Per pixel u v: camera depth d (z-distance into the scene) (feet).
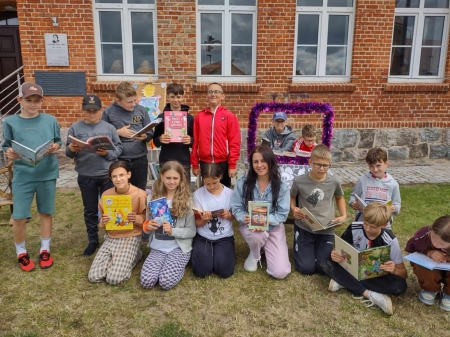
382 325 8.70
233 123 13.25
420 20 24.44
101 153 11.24
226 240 11.37
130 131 12.26
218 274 10.84
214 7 23.38
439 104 25.02
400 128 25.12
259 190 11.30
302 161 14.38
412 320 8.87
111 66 24.11
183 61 23.47
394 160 25.49
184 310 9.20
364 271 9.14
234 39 24.11
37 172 10.93
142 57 24.06
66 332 8.38
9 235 13.73
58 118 23.61
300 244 11.53
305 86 23.81
